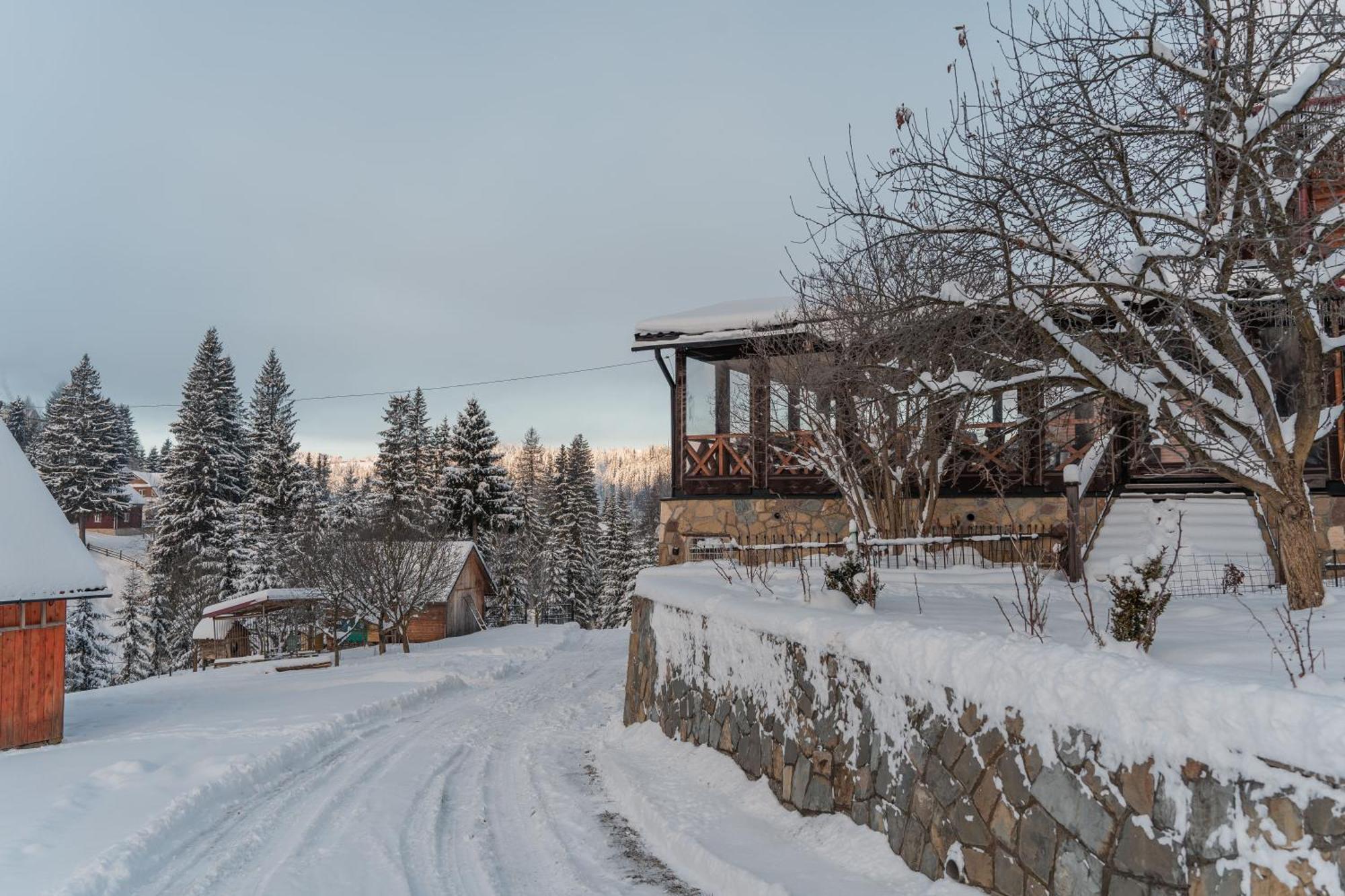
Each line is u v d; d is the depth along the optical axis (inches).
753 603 303.6
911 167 257.6
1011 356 276.1
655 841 255.3
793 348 510.0
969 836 177.8
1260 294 250.5
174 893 234.1
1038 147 237.0
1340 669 151.6
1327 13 204.4
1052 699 158.2
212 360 2030.0
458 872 243.4
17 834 273.1
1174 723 133.2
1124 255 265.6
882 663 213.6
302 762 411.2
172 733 458.9
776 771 266.5
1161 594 174.2
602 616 2258.9
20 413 2913.4
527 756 405.4
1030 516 507.5
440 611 1366.9
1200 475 489.7
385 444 1977.1
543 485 2731.3
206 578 1620.3
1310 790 113.0
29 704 429.7
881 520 476.4
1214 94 215.8
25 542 440.1
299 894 229.8
